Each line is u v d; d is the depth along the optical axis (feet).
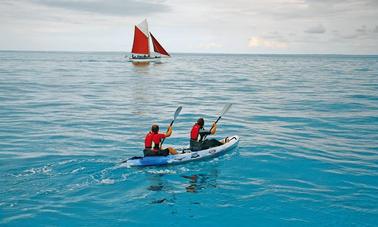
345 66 335.67
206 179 35.19
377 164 40.14
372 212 28.17
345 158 42.34
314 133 55.36
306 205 29.30
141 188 32.65
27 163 38.65
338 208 28.81
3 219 26.30
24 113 69.77
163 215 27.53
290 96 100.63
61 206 28.60
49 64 300.81
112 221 26.43
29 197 30.17
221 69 260.83
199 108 78.84
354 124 62.13
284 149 45.96
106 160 40.22
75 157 41.11
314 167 38.99
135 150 44.65
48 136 51.21
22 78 149.89
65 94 100.94
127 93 106.01
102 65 297.53
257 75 194.59
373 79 165.27
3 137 50.24
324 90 115.75
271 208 28.78
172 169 37.99
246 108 79.20
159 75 188.55
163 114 70.79
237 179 35.27
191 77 175.42
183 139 50.70
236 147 46.65
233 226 26.03
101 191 31.78
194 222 26.53
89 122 61.87
